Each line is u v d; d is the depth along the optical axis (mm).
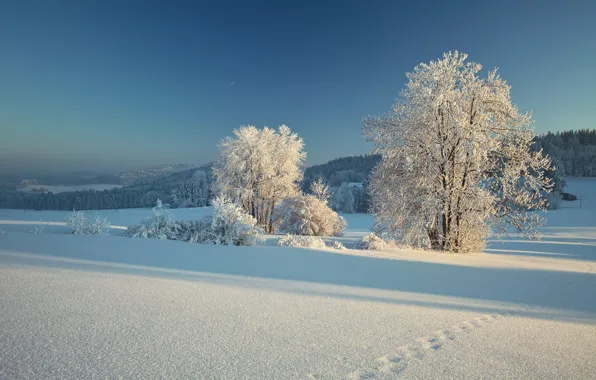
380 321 3229
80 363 2031
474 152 12742
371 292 4469
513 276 6934
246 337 2617
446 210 13836
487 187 14242
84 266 4855
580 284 6547
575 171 105938
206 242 9266
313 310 3459
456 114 13453
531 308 4199
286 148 27594
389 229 14867
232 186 26766
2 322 2580
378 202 15703
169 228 9891
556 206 64625
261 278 4949
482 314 3742
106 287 3822
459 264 8469
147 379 1897
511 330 3223
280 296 3951
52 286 3689
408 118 14266
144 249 6926
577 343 2973
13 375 1831
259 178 27375
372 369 2197
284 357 2299
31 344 2236
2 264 4570
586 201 75000
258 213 28031
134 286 3963
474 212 13594
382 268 6617
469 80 14094
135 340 2430
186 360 2168
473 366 2344
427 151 13914
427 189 13891
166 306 3277
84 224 9820
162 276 4609
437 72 13609
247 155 26625
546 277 7168
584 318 3891
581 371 2361
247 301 3643
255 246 8961
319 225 23109
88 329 2570
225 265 5855
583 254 18750
